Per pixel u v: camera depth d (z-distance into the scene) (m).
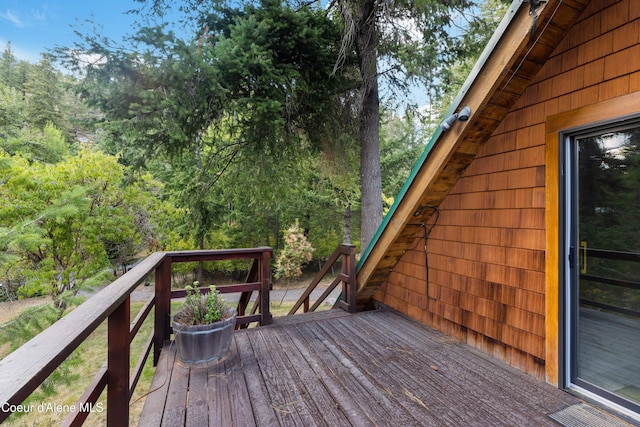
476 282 2.91
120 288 1.73
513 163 2.56
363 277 4.07
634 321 2.02
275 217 13.23
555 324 2.24
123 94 4.38
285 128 6.07
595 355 2.15
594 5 2.02
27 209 6.48
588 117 2.03
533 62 2.24
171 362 2.62
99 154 8.23
